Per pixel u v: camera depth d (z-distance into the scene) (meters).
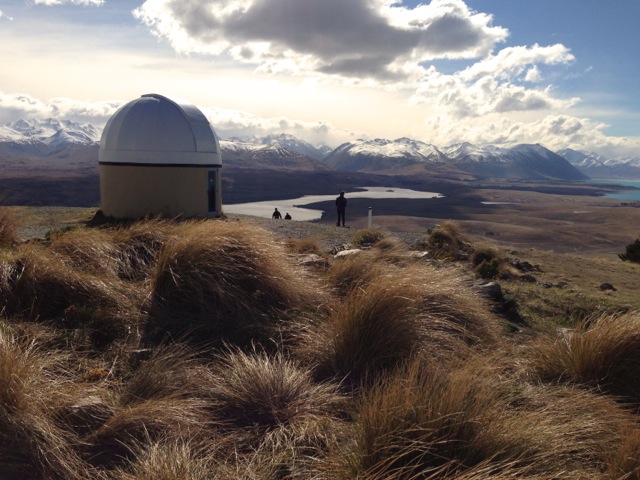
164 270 5.17
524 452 2.79
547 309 8.31
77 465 2.77
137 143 12.84
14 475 2.61
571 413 3.51
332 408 3.62
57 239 5.96
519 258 15.71
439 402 3.02
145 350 4.20
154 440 3.01
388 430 2.87
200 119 13.61
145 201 12.98
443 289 5.57
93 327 4.52
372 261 6.64
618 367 4.33
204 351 4.30
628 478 2.82
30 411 2.91
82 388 3.40
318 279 6.21
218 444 3.07
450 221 15.60
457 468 2.63
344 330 4.48
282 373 3.82
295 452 3.04
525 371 4.47
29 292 4.71
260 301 5.28
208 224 6.07
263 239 5.90
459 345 4.78
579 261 18.00
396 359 4.33
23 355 3.42
